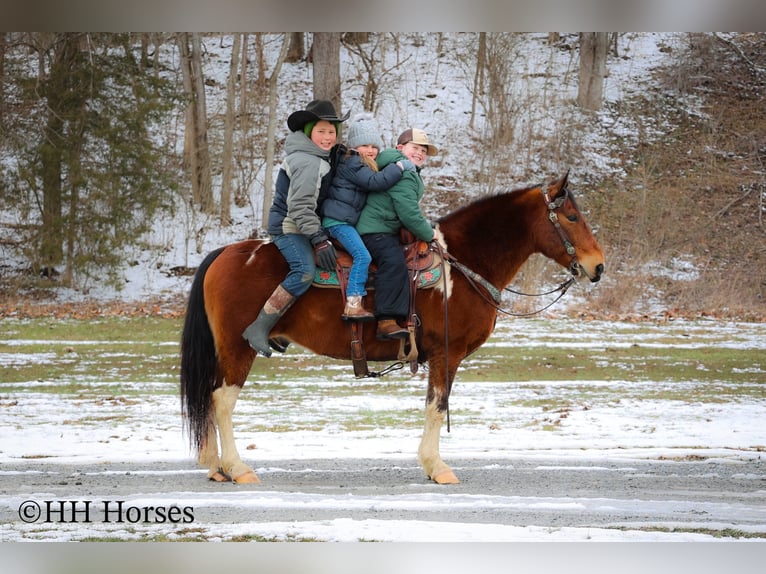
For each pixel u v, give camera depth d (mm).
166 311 20844
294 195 7129
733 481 7816
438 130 27422
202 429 7605
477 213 7883
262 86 28328
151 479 7746
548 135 27078
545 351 16234
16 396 12023
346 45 29359
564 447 9242
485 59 27859
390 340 7500
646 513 6672
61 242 22609
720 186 25594
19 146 22828
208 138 26656
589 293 21969
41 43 24469
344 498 7004
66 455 8742
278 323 7484
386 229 7379
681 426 10344
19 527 6215
